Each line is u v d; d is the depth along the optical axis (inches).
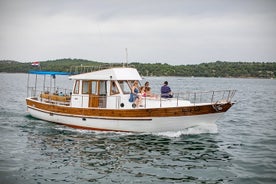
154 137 707.4
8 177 469.4
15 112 1127.6
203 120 716.0
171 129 717.9
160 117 703.7
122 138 698.2
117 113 727.7
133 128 727.7
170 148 629.6
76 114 783.1
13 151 601.9
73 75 806.5
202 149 627.8
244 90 3149.6
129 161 550.3
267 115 1198.3
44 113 877.2
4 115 1035.9
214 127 740.7
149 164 536.7
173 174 491.8
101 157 569.6
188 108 695.1
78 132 759.1
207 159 567.5
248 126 932.6
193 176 484.7
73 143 660.7
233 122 1013.8
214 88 3063.5
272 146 672.4
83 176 479.2
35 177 472.1
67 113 802.8
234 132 829.2
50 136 721.0
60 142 668.7
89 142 667.4
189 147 639.1
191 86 3368.6
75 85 803.4
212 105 697.6
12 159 552.7
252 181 464.4
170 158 569.3
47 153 590.9
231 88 3442.4
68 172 494.3
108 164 533.6
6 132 762.8
